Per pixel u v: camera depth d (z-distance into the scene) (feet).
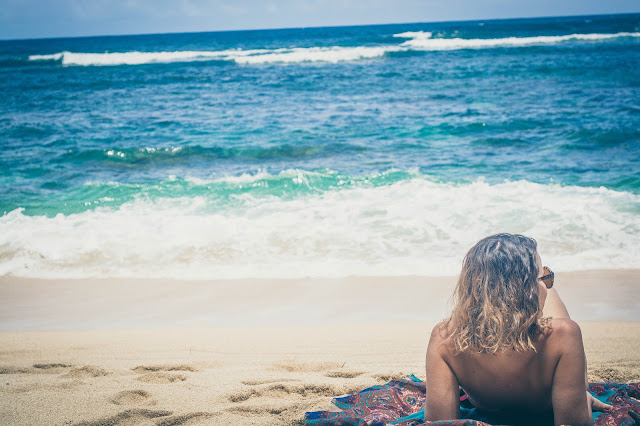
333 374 12.46
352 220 27.63
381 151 48.70
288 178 36.83
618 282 19.79
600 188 31.68
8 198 35.24
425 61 121.49
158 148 49.67
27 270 22.86
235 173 42.88
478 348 6.98
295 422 9.57
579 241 23.90
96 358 14.02
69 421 9.65
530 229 25.45
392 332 16.02
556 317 7.37
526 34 187.83
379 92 84.69
